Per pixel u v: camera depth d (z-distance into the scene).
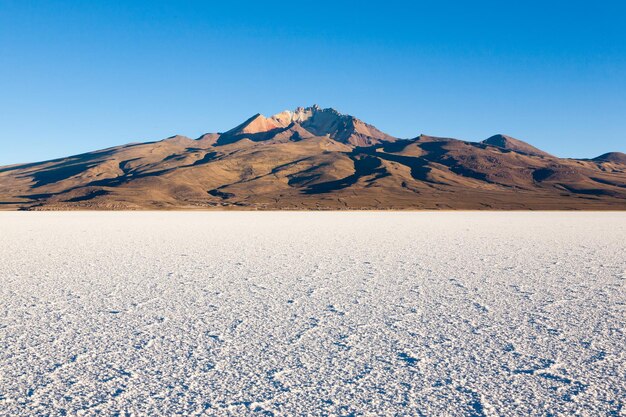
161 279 18.34
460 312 13.18
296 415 7.03
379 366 9.01
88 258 24.94
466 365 9.06
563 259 25.08
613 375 8.55
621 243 35.00
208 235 42.50
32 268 21.20
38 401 7.47
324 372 8.70
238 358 9.43
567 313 13.06
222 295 15.34
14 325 11.69
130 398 7.59
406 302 14.41
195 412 7.11
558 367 8.95
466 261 24.11
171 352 9.76
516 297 15.15
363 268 21.48
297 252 28.09
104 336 10.82
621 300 14.70
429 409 7.22
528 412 7.12
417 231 49.03
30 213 121.19
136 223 66.50
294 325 11.80
